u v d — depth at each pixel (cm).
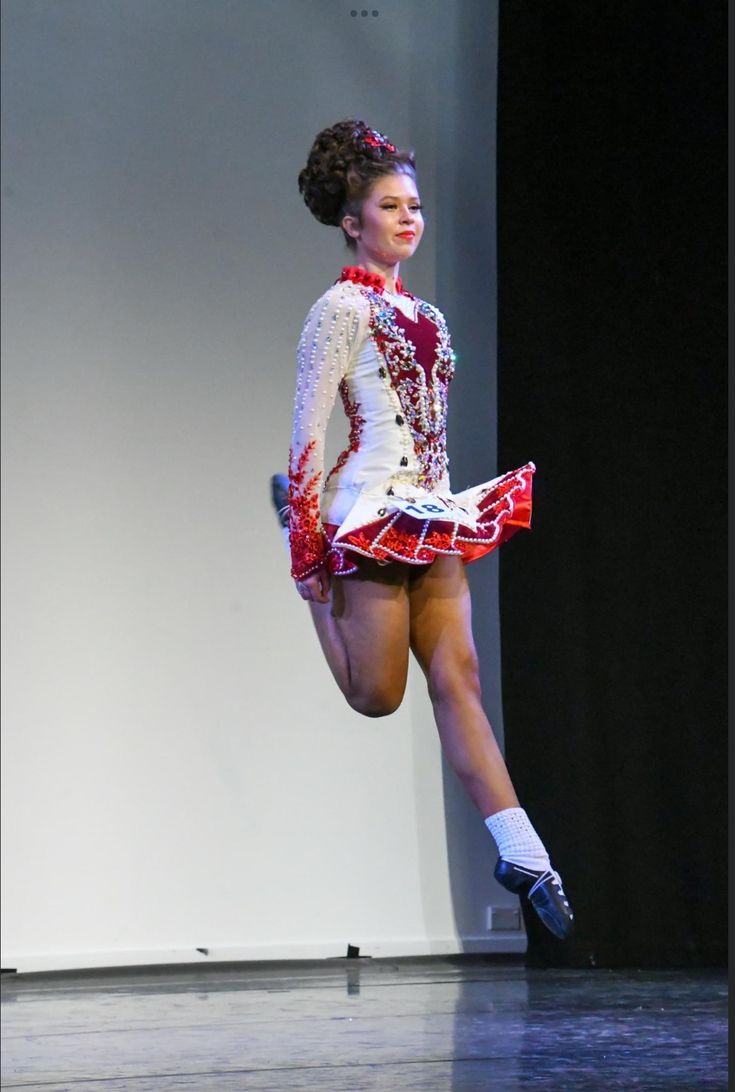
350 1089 747
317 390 591
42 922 1152
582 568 1203
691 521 1227
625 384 1217
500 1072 787
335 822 1223
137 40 1196
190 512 1203
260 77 1220
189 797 1191
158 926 1175
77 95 1184
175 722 1192
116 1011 1015
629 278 1217
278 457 1220
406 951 1223
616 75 1211
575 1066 805
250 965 1187
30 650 1165
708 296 1227
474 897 1245
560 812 1182
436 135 1253
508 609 1194
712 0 1221
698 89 1220
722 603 1227
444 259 1257
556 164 1203
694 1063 812
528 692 1190
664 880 1205
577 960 1184
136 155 1196
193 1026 955
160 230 1202
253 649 1212
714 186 1224
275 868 1206
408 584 615
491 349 1265
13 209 1171
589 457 1211
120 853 1173
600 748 1203
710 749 1220
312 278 1229
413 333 599
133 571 1189
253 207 1218
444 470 618
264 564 1215
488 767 598
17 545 1166
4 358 1169
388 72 1244
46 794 1160
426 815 1245
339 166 605
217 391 1212
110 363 1190
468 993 1076
